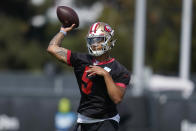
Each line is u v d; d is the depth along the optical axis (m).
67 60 17.06
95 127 16.69
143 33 46.50
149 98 39.09
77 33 107.75
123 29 102.44
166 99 38.47
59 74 83.38
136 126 38.28
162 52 96.25
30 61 118.06
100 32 16.55
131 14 105.69
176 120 38.16
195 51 93.12
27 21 127.00
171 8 106.00
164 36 97.12
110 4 113.75
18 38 120.12
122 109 30.08
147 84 48.06
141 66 46.06
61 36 17.45
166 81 60.78
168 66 97.38
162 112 38.34
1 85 71.94
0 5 123.88
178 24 104.81
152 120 38.47
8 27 119.06
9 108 38.88
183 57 51.53
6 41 117.94
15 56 117.50
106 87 16.56
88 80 16.69
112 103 16.77
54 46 17.17
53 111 38.62
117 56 94.62
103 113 16.66
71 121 38.22
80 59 16.95
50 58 118.31
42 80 71.69
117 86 16.05
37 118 38.69
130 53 95.38
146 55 102.88
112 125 16.69
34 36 125.62
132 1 106.31
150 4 105.56
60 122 38.16
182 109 38.16
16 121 38.75
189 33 51.16
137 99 38.88
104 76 15.92
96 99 16.62
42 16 128.88
